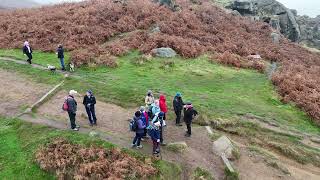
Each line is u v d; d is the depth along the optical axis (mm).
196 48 37938
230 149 20422
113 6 45344
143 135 20203
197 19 46531
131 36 38688
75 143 19141
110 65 32281
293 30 63156
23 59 33062
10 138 20422
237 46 42000
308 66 41594
